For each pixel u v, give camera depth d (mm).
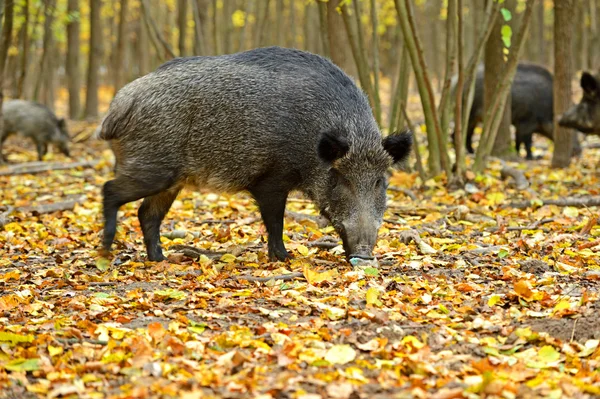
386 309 6855
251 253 9398
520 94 19609
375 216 8398
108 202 8953
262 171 8789
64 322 6641
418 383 5113
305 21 36281
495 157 18516
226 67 8836
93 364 5508
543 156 20844
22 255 9805
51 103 36125
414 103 36750
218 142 8750
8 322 6762
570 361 5660
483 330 6312
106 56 57844
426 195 13727
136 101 8906
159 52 18719
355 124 8672
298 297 7211
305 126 8664
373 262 8164
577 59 39344
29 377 5484
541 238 9891
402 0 13695
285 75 8812
